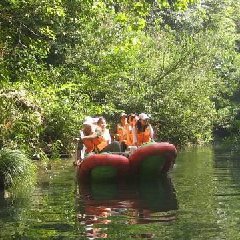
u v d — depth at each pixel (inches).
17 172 342.6
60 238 195.2
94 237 195.5
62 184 352.8
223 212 236.1
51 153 556.4
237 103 1263.5
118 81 740.0
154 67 826.2
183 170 437.4
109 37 722.8
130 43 413.1
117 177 369.4
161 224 213.8
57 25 593.9
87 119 405.4
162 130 816.9
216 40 919.0
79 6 505.7
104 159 357.7
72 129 596.4
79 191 318.3
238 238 188.4
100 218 229.6
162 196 290.8
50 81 644.1
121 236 195.8
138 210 247.1
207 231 199.6
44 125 557.6
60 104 594.9
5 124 444.8
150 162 372.5
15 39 472.4
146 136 423.2
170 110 812.6
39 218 232.8
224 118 1147.3
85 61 713.6
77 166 386.3
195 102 841.5
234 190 305.6
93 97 736.3
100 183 358.9
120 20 366.0
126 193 307.1
